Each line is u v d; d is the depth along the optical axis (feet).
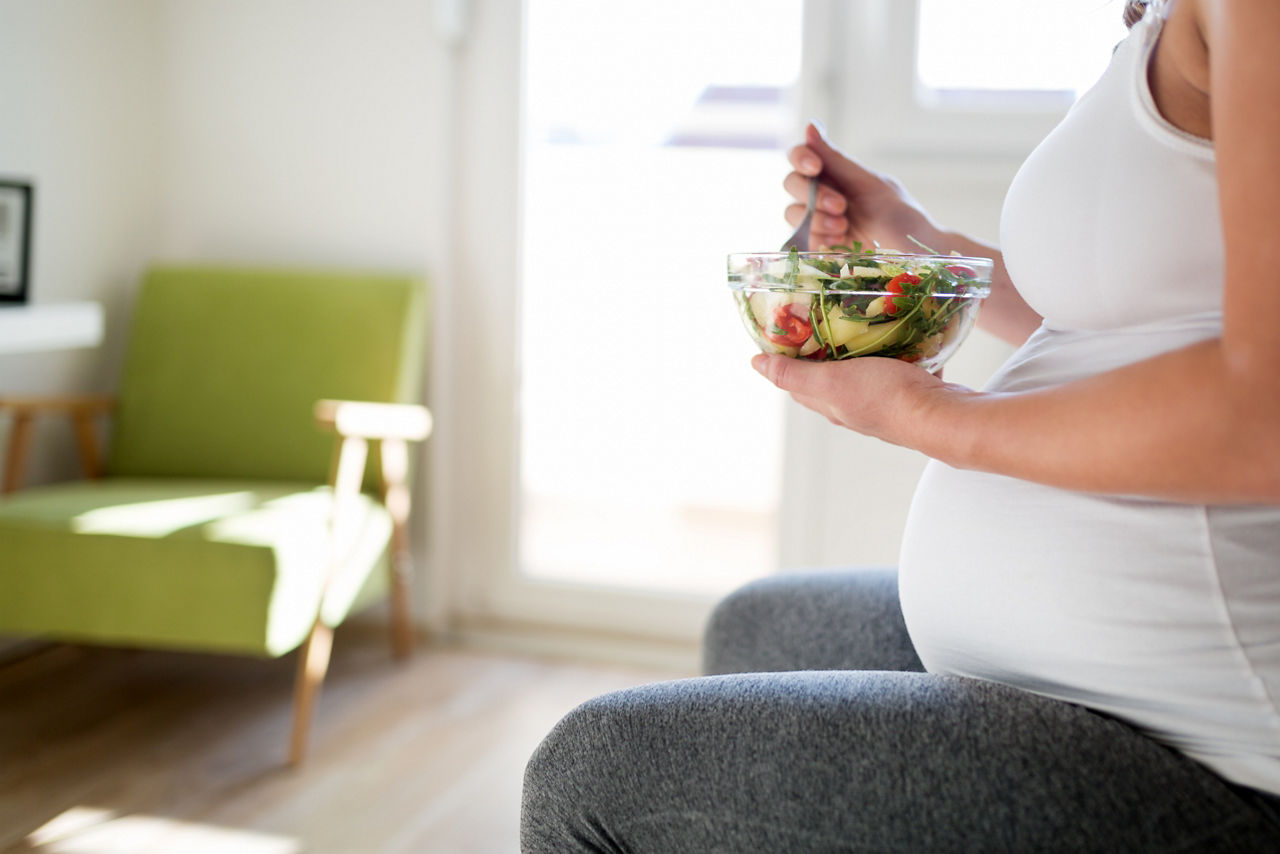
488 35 8.63
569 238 8.96
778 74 8.29
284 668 8.40
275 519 6.78
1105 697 2.02
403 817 6.06
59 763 6.64
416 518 9.03
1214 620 1.89
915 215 3.23
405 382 8.34
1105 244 2.03
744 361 9.66
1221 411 1.61
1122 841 1.86
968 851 1.91
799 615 3.04
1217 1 1.64
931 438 2.01
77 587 6.56
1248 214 1.56
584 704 2.24
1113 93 2.05
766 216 8.67
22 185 8.03
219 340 8.57
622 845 2.15
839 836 1.97
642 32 8.53
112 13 8.91
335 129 8.90
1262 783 1.90
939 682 2.09
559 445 9.48
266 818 6.00
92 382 9.07
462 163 8.80
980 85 7.65
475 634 8.96
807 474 8.21
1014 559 2.11
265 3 8.97
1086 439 1.77
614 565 9.58
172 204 9.41
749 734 2.04
